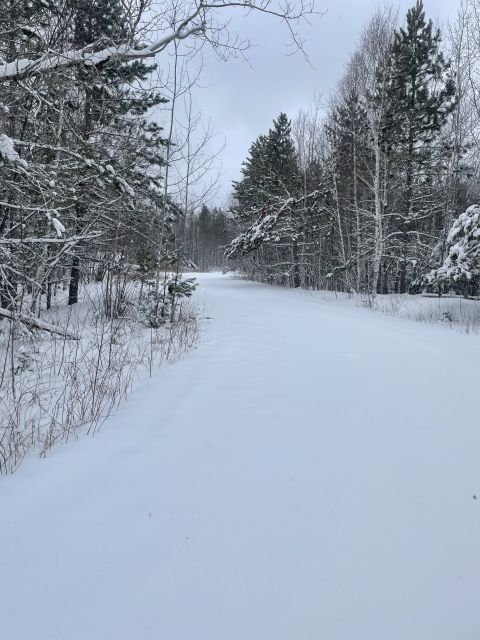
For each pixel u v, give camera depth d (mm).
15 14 6574
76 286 13742
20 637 1899
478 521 2814
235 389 5598
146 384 5906
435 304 17188
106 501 3006
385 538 2623
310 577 2287
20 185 6344
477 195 26234
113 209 8992
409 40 22531
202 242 66312
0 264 6699
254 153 32438
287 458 3682
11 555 2443
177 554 2457
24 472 3434
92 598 2129
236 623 1987
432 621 2014
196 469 3480
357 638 1919
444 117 22125
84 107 9531
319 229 27047
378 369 6719
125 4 6969
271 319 12617
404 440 4078
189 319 11727
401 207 25547
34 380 5965
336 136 24578
